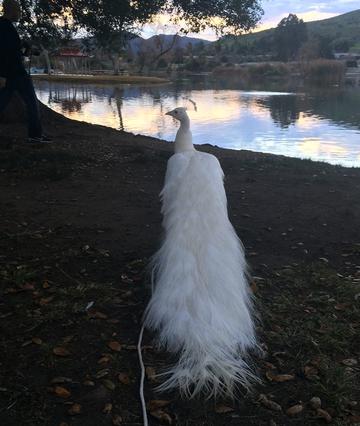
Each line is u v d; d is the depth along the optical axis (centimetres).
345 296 158
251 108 841
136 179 277
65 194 246
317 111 796
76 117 697
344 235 208
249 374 117
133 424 105
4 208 222
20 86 323
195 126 626
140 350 124
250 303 141
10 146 322
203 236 132
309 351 130
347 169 329
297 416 108
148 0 477
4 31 308
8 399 110
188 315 118
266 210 234
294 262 183
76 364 122
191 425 105
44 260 174
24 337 131
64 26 488
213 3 511
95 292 154
